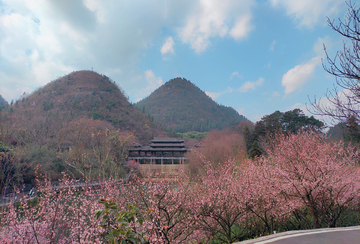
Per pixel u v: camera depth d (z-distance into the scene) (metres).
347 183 9.91
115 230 4.66
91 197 9.27
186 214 9.48
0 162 20.05
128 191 9.90
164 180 9.87
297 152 10.80
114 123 118.38
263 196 10.24
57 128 51.88
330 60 6.14
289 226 11.72
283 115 45.97
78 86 172.75
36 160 28.39
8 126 35.56
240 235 10.68
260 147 27.59
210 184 10.05
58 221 8.68
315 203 10.16
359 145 10.62
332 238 5.32
